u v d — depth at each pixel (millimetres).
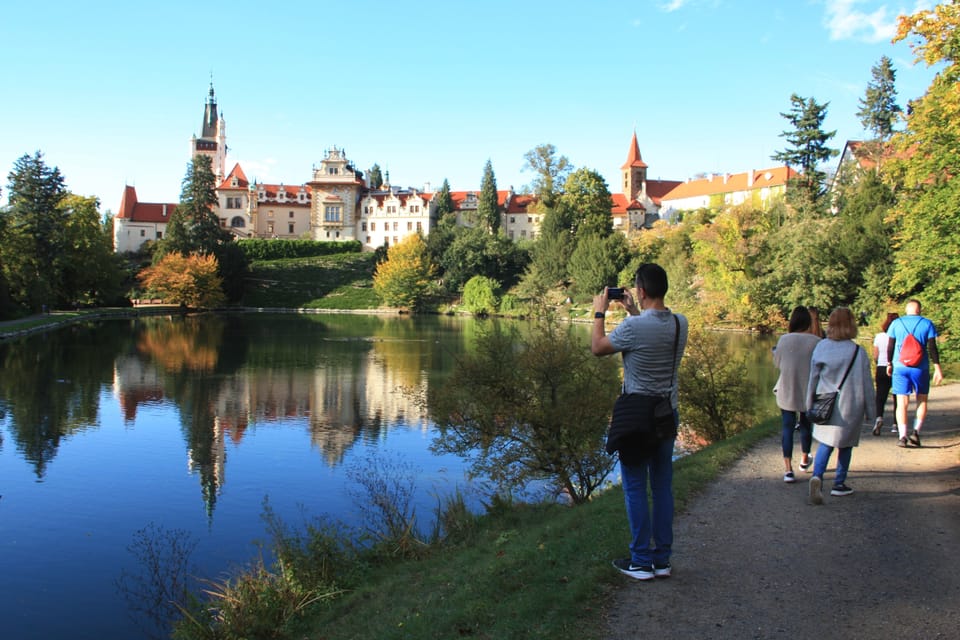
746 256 61781
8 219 70750
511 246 108000
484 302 93438
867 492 9422
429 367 43594
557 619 5758
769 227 64125
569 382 17531
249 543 15531
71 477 20484
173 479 20391
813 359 8977
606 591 6258
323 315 93500
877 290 48312
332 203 127688
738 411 21312
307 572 11359
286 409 30812
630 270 82250
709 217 86000
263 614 10219
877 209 52406
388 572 11562
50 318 68125
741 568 6688
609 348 6211
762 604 5879
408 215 128125
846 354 8734
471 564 9281
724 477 10422
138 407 30734
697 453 12773
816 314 10898
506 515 14969
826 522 8086
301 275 113438
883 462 11273
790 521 8141
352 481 20141
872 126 72625
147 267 107500
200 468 21562
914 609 5727
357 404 32031
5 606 12422
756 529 7855
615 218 138000
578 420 16484
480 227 111812
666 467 6418
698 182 143625
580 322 76125
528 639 5551
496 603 6648
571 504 16688
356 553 12688
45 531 16172
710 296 64625
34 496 18719
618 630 5488
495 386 17922
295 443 24828
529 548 8273
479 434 18047
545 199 107062
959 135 21359
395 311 101750
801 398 9977
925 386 12328
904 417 12422
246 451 23656
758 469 10938
